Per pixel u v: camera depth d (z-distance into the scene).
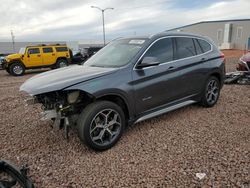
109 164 3.63
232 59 22.14
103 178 3.30
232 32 45.00
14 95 8.88
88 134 3.83
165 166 3.48
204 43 5.89
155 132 4.64
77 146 4.23
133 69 4.36
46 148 4.21
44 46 19.38
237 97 6.97
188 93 5.34
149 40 4.74
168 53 4.95
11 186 2.92
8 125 5.45
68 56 20.53
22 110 6.61
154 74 4.59
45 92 3.72
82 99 4.06
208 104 5.91
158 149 3.99
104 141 4.05
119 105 4.34
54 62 19.86
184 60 5.20
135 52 4.56
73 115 4.06
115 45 5.20
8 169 3.06
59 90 3.74
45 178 3.36
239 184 3.00
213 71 5.82
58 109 4.01
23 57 18.25
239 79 8.83
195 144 4.10
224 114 5.51
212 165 3.44
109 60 4.73
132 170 3.44
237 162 3.48
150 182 3.15
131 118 4.39
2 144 4.45
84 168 3.56
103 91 3.94
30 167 3.64
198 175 3.22
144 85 4.45
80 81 3.85
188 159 3.63
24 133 4.92
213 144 4.07
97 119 3.96
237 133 4.47
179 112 5.68
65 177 3.36
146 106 4.57
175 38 5.18
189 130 4.68
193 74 5.34
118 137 4.17
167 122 5.11
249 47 42.31
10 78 16.23
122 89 4.14
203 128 4.76
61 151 4.09
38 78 4.32
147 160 3.67
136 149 4.03
